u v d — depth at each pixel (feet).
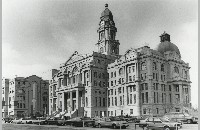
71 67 394.93
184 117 214.28
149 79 306.96
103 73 369.30
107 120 180.75
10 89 474.49
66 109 380.78
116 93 349.61
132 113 317.63
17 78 465.06
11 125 225.97
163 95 319.27
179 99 316.81
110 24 405.18
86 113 349.00
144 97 310.45
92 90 349.61
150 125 144.05
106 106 362.74
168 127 137.90
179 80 317.22
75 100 370.94
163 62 328.70
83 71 364.79
